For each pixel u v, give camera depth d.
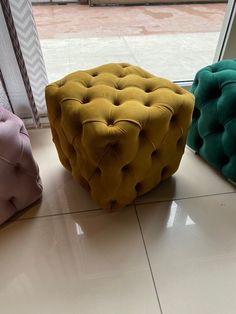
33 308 0.88
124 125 0.84
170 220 1.12
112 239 1.05
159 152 1.02
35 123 1.47
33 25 1.18
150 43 2.16
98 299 0.90
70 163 1.13
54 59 1.88
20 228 1.08
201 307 0.89
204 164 1.37
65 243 1.04
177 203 1.18
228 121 1.10
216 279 0.95
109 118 0.88
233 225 1.11
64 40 2.09
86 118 0.87
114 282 0.94
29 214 1.12
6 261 0.98
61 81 1.04
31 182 1.07
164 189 1.24
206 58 2.02
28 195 1.08
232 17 1.41
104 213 1.13
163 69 1.88
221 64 1.20
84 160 0.96
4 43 1.14
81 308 0.88
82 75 1.04
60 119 0.99
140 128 0.88
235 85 1.08
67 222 1.10
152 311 0.88
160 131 0.93
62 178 1.27
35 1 2.44
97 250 1.02
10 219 1.10
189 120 1.04
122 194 1.03
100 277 0.95
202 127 1.22
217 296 0.92
